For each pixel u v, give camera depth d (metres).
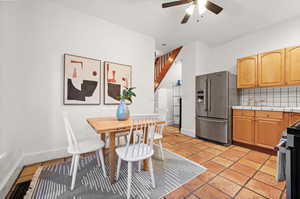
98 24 2.62
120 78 2.91
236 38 3.43
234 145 2.90
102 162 1.67
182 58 4.01
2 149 1.55
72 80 2.33
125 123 1.66
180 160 2.15
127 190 1.32
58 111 2.21
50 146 2.14
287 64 2.34
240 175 1.72
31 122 1.99
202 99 3.38
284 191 1.41
